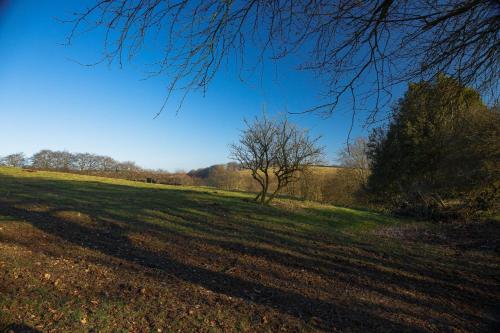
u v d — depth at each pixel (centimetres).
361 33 414
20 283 606
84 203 1664
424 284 858
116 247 943
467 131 1761
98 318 520
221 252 1006
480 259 1147
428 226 1922
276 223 1587
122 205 1709
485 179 2014
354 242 1310
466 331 612
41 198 1698
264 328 545
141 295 617
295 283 785
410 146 2428
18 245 839
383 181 2816
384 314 651
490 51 464
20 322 486
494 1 398
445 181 2259
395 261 1059
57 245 891
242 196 2575
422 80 492
